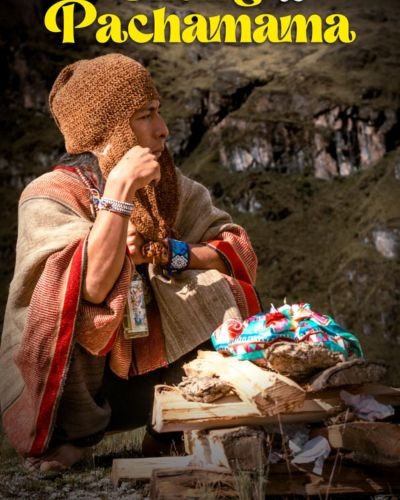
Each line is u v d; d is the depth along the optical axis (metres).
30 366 3.67
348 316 61.88
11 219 70.94
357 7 77.00
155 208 4.04
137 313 3.94
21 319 3.86
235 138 73.38
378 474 3.09
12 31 77.75
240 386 3.07
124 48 76.19
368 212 66.88
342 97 71.31
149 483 3.31
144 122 4.07
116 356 3.94
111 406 4.14
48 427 3.66
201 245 4.24
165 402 3.12
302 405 3.09
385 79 71.50
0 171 74.81
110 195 3.66
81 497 3.26
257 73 74.94
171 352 4.05
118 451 4.45
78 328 3.68
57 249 3.72
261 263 67.88
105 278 3.63
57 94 4.14
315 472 3.06
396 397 3.16
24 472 3.75
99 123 3.99
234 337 3.53
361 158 71.06
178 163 74.31
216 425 3.10
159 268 4.11
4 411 3.92
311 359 3.12
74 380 3.78
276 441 3.12
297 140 72.38
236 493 2.95
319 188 71.38
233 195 71.38
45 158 74.12
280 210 70.12
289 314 3.42
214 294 4.10
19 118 77.25
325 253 66.75
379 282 62.09
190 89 75.12
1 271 68.00
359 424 3.01
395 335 59.94
